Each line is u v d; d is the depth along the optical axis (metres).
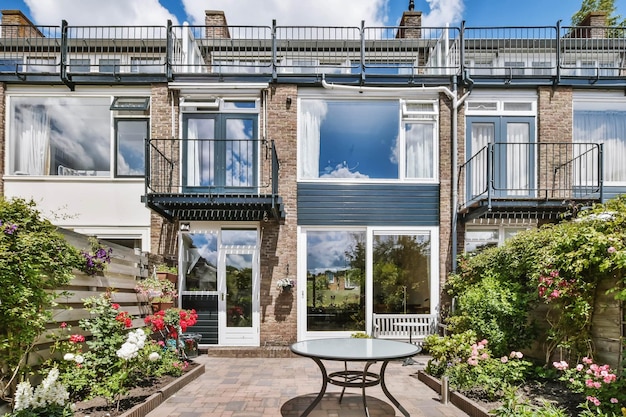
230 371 7.06
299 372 7.00
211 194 8.16
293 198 9.14
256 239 9.14
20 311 4.05
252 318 8.99
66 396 3.99
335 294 9.09
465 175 9.30
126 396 5.07
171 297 8.04
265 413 4.92
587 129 9.56
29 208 4.86
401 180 9.30
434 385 5.91
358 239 9.24
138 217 9.14
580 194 9.16
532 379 5.52
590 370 4.10
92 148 9.37
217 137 9.34
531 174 9.38
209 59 11.38
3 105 9.25
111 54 11.62
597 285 4.85
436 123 9.43
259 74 9.30
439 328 8.86
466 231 9.30
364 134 9.48
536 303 6.11
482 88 9.48
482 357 5.18
